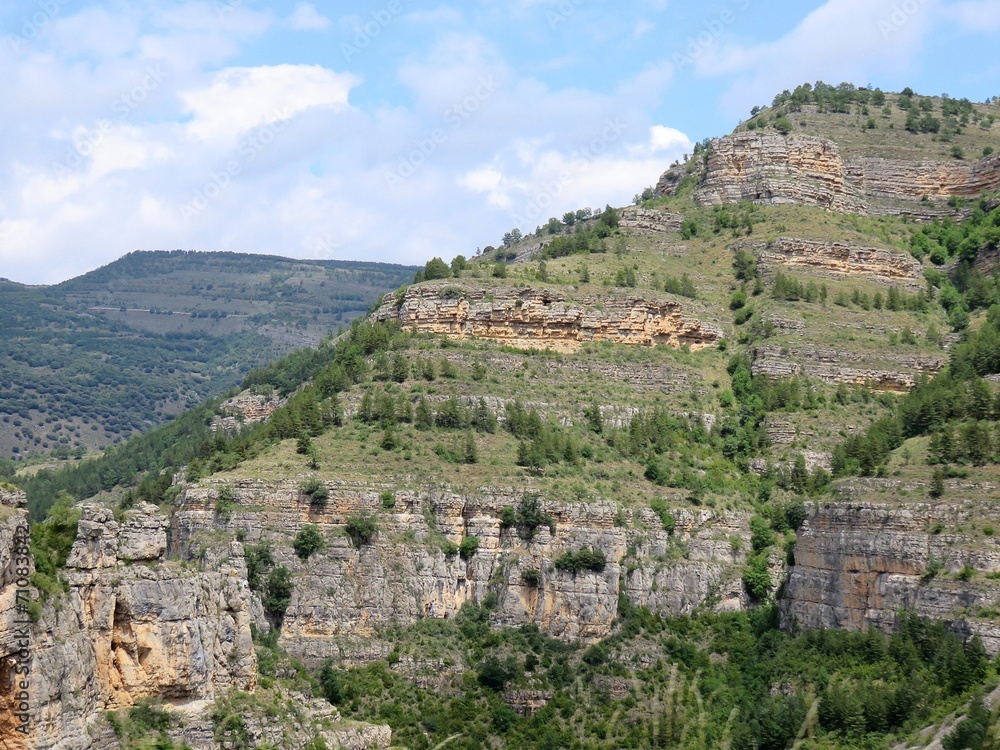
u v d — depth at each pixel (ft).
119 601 485.56
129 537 501.56
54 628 445.78
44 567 458.09
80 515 485.97
